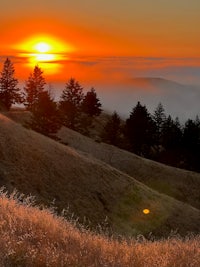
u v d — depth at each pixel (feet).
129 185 155.33
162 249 26.96
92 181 144.15
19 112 345.72
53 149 154.10
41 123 247.50
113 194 142.92
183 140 354.74
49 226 26.78
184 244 29.12
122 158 276.62
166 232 132.67
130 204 141.28
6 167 124.26
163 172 256.73
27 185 120.47
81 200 127.44
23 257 19.56
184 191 240.73
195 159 352.69
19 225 25.14
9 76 391.04
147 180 250.78
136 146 359.66
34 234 24.13
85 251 23.06
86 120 403.95
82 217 117.50
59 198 122.62
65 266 19.77
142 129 356.38
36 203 111.75
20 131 155.33
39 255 20.29
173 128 366.84
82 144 295.89
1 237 21.61
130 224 127.24
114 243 27.58
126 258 23.00
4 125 151.64
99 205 130.21
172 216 147.02
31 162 134.62
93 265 20.26
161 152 367.04
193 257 25.11
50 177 132.16
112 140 367.45
